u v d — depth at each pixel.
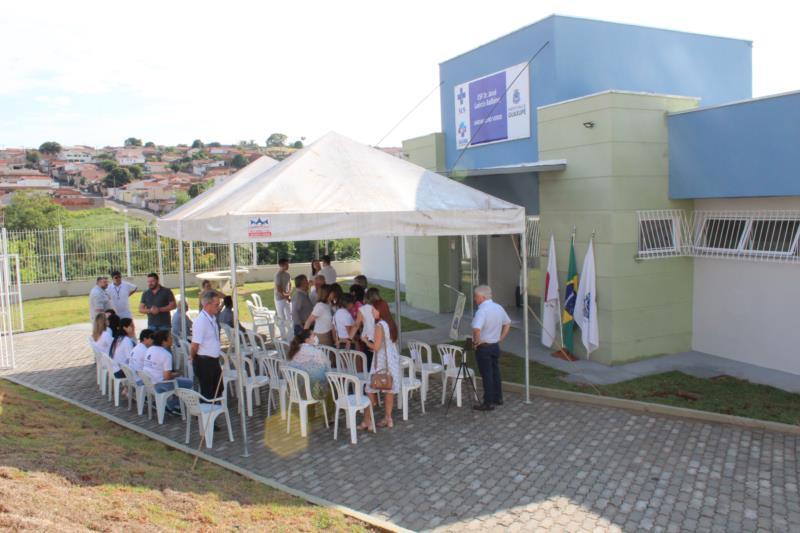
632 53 13.65
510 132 14.20
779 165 9.52
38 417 7.57
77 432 7.17
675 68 14.21
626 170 10.99
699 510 5.81
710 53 14.69
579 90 13.05
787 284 10.16
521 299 15.73
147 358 8.33
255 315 14.52
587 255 11.23
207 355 7.88
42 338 14.70
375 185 8.38
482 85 15.01
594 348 11.38
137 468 6.02
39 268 21.73
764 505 5.88
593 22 13.16
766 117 9.68
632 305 11.16
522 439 7.68
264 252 27.25
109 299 11.72
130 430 7.92
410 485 6.40
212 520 5.02
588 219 11.38
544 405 9.05
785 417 8.10
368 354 9.55
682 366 10.89
